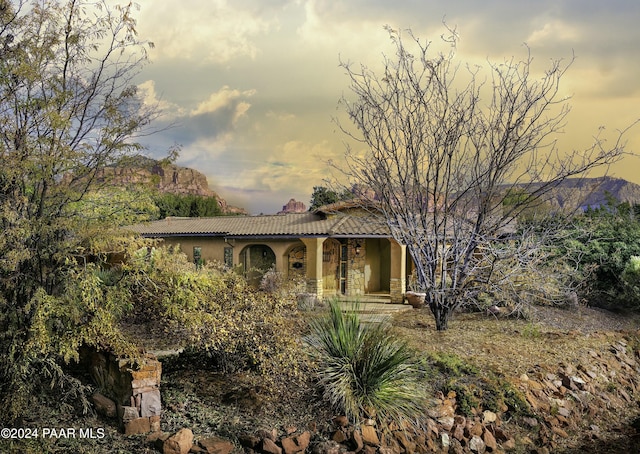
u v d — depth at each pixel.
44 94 5.71
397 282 16.86
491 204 9.89
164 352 7.93
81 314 5.76
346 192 10.98
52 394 6.27
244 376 7.08
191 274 6.55
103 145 6.03
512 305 12.33
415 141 9.97
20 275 5.69
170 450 5.04
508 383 7.61
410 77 9.98
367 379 6.54
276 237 18.25
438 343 9.22
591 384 8.58
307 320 7.87
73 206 6.07
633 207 19.84
